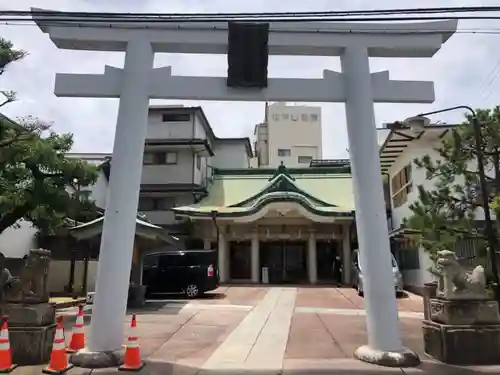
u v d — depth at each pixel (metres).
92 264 21.81
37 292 7.87
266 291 21.53
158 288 19.05
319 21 8.27
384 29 8.45
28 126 12.42
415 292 20.88
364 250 7.93
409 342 9.78
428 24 8.46
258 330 11.16
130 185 7.88
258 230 27.80
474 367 7.53
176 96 8.28
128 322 12.32
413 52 8.65
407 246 22.16
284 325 11.90
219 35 8.36
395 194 24.48
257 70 8.16
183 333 10.74
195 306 15.82
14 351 7.47
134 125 8.06
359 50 8.45
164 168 30.31
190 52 8.66
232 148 36.59
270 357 8.30
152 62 8.53
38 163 13.71
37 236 20.67
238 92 8.34
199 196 30.70
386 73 8.51
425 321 8.64
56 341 7.13
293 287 24.02
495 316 8.02
